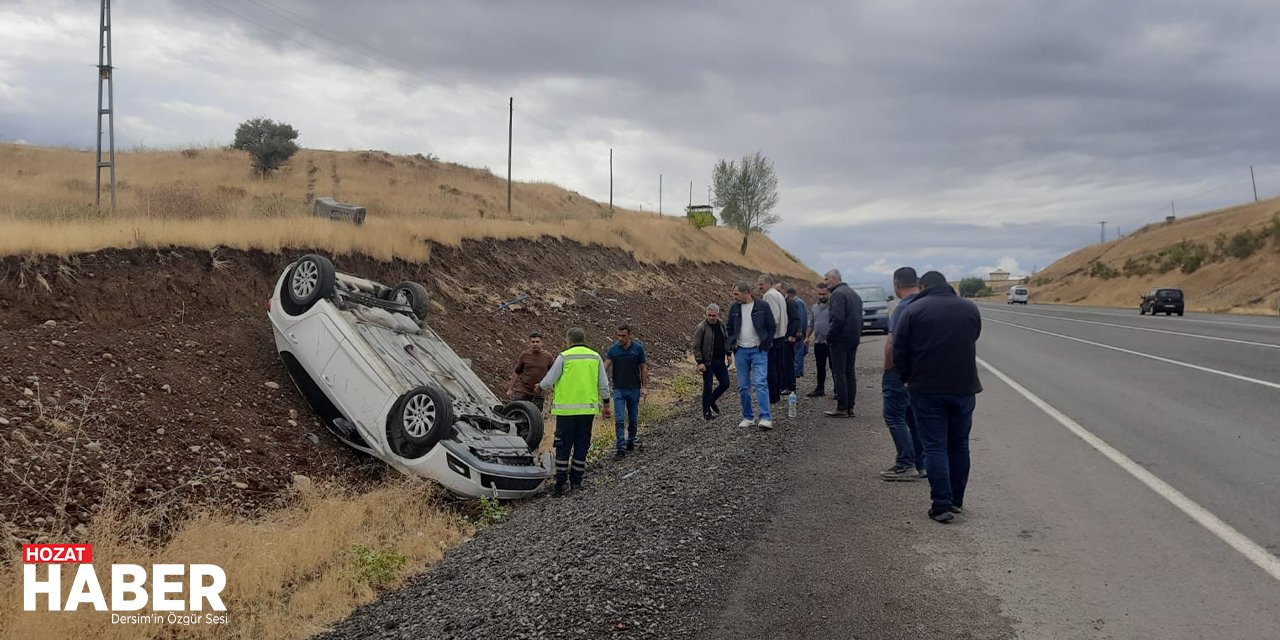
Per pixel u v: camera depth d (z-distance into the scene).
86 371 8.43
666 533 5.53
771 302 12.16
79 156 47.91
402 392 9.07
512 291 19.62
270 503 7.84
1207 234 84.00
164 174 45.34
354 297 10.30
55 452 6.98
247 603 5.74
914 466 7.05
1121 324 29.41
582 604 4.43
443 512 8.27
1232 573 4.45
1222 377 12.55
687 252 39.47
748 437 9.21
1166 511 5.65
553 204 67.50
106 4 18.38
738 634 3.96
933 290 5.90
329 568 6.41
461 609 4.90
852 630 3.95
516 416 10.39
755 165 58.88
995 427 9.20
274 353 11.02
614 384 10.57
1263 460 7.01
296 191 45.69
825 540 5.35
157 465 7.57
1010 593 4.34
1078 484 6.52
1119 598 4.20
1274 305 46.69
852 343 10.46
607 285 25.09
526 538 6.59
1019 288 74.25
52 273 9.74
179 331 10.37
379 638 4.85
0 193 24.31
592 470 9.98
